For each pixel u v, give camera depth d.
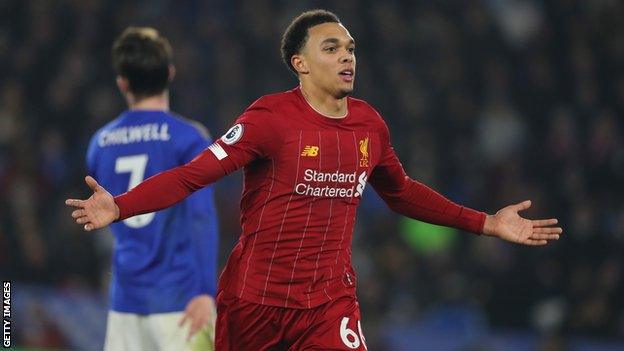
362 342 15.38
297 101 14.89
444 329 39.38
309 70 14.91
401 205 16.42
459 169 49.03
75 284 37.78
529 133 52.59
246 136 14.41
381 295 39.28
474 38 55.53
